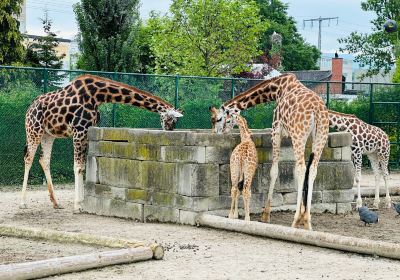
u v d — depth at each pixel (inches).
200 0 1152.2
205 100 705.6
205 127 706.8
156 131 442.6
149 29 1353.3
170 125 507.2
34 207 518.3
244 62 1205.1
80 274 295.4
